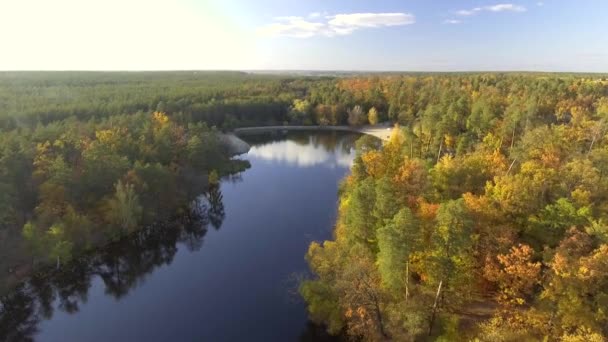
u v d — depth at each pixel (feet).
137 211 222.89
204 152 325.62
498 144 264.72
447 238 120.06
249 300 172.24
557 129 259.19
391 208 149.79
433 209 154.20
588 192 155.74
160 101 476.54
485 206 151.74
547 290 111.04
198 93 609.83
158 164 250.78
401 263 122.31
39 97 484.74
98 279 198.18
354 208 160.86
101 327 160.35
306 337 146.61
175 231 242.37
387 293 133.90
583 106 381.81
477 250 140.26
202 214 265.54
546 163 200.85
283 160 406.00
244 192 304.71
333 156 425.28
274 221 251.39
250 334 150.71
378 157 235.40
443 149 307.78
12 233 188.85
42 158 218.79
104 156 233.96
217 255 212.64
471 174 195.93
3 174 195.00
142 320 163.22
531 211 154.81
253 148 465.06
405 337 121.90
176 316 164.55
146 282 191.62
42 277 185.57
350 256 147.54
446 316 128.06
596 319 103.91
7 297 172.96
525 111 312.29
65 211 205.67
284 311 163.12
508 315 122.52
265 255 209.87
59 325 162.71
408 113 560.20
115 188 228.43
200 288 183.83
